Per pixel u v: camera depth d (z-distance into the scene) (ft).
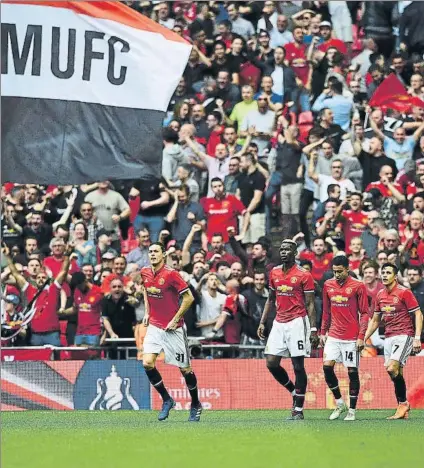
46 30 159.12
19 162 158.92
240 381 191.83
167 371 192.13
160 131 162.09
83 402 191.83
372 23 270.05
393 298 157.58
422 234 222.28
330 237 226.38
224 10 272.72
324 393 191.62
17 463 94.17
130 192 235.81
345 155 240.94
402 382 159.74
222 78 258.98
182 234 234.17
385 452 103.45
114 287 205.87
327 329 159.63
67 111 159.63
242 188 238.27
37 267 207.51
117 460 96.02
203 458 97.40
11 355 199.31
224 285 211.61
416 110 253.03
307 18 268.82
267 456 99.25
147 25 161.58
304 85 259.39
